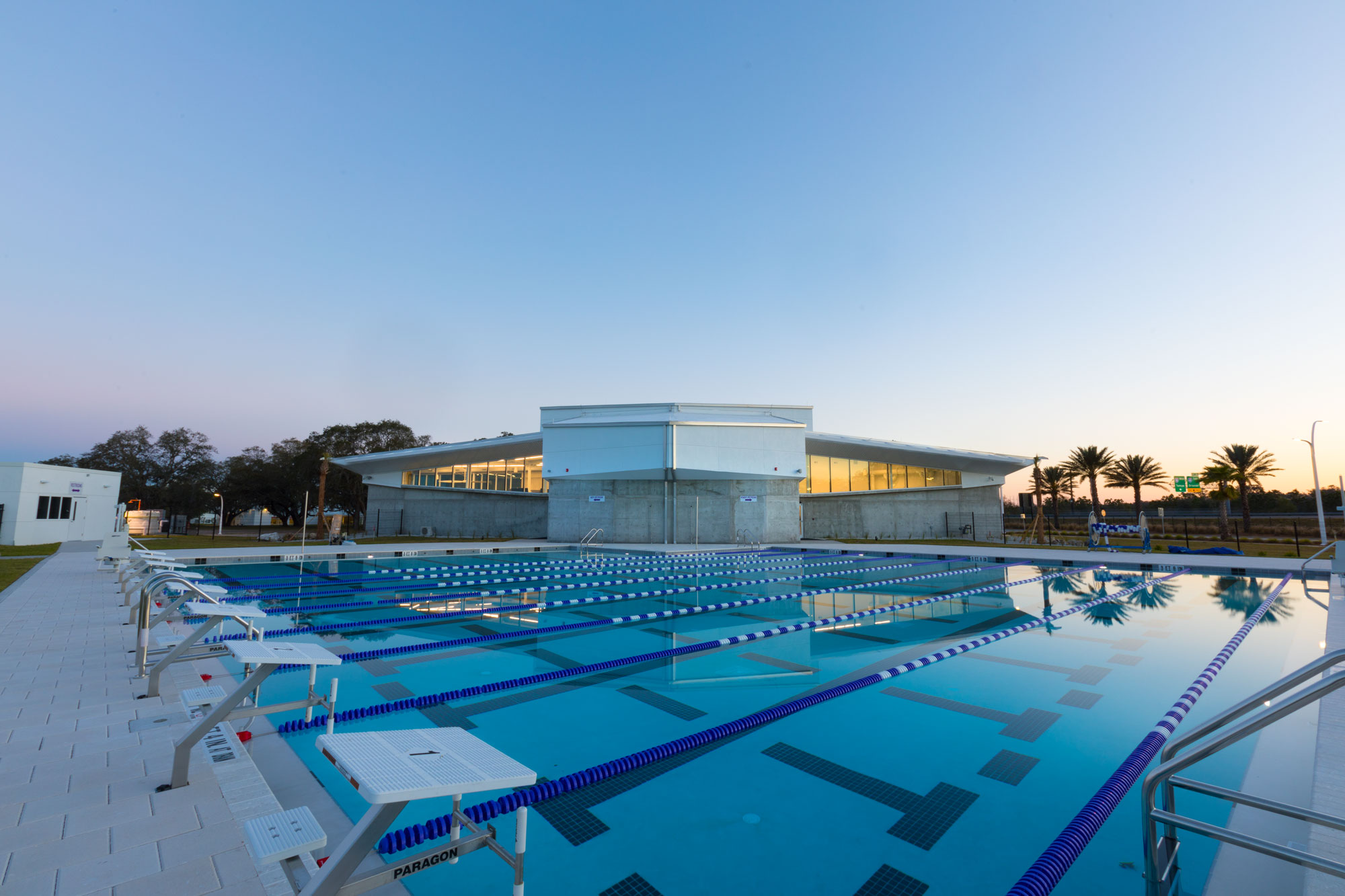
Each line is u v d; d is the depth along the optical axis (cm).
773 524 2395
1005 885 260
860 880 263
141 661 501
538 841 294
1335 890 227
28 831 266
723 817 320
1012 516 6162
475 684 564
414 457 3000
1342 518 3697
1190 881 251
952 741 419
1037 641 732
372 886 179
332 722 381
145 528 3438
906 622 866
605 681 577
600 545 2197
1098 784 353
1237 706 211
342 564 1641
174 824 276
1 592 951
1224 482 3391
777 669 619
